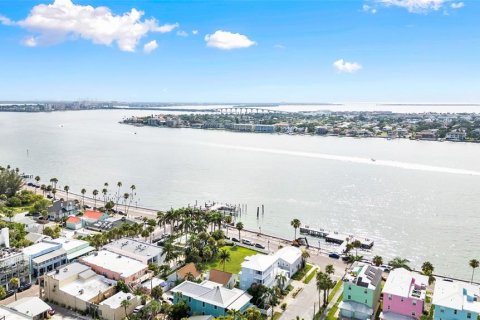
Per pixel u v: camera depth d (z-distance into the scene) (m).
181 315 126.25
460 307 116.62
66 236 199.25
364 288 130.75
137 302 132.62
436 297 122.62
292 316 133.38
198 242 182.38
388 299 128.38
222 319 114.31
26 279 150.25
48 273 140.88
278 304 140.25
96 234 194.62
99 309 127.69
